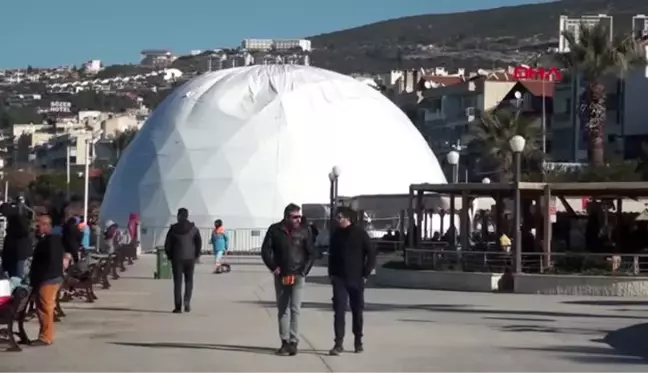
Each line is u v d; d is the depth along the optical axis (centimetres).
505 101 8012
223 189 6225
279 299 1434
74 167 14575
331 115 6569
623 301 2562
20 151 17762
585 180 4950
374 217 5294
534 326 1886
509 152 5606
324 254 4753
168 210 6281
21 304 1491
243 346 1524
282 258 1420
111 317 1994
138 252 5366
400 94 11194
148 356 1407
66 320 1925
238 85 6750
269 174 6262
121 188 6612
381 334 1720
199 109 6612
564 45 9000
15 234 1950
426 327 1847
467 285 2953
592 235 3528
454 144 8100
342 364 1347
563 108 7469
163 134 6581
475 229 5078
